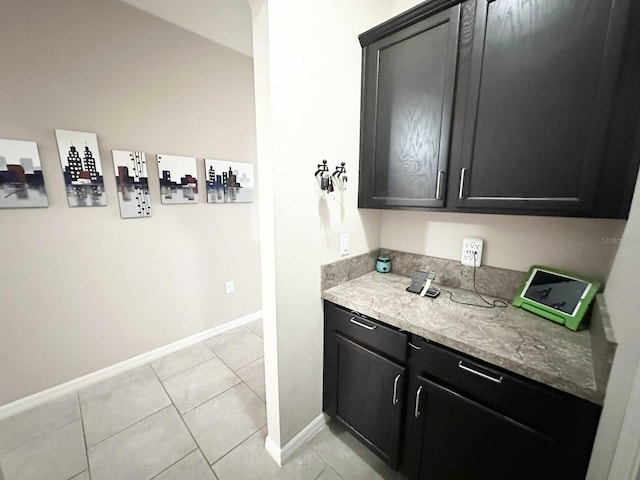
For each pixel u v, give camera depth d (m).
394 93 1.30
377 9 1.46
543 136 0.93
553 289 1.14
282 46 1.06
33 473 1.30
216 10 1.85
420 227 1.62
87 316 1.86
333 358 1.45
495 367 0.90
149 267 2.11
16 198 1.53
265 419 1.64
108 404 1.74
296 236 1.25
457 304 1.26
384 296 1.36
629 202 0.81
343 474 1.32
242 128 2.51
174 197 2.16
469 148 1.10
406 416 1.17
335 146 1.35
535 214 0.98
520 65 0.95
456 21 1.06
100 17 1.69
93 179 1.77
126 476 1.29
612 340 0.67
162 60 1.97
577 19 0.83
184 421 1.61
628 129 0.79
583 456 0.76
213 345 2.43
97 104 1.74
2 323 1.58
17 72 1.47
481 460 0.97
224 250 2.55
